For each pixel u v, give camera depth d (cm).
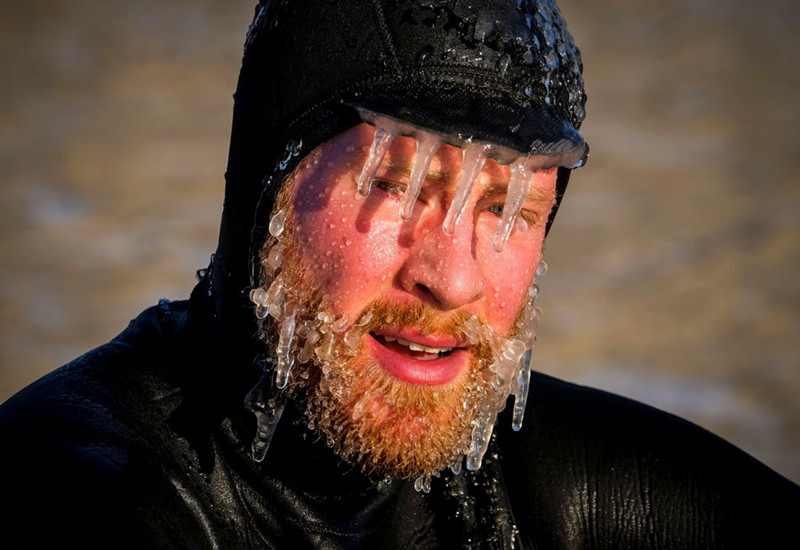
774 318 952
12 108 1581
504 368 260
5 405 276
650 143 1523
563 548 305
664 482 315
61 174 1302
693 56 2009
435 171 247
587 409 325
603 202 1272
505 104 254
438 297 247
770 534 311
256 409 268
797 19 2262
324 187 255
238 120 285
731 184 1347
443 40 256
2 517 233
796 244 1138
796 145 1520
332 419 258
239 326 277
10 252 1048
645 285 1024
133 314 917
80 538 231
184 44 1972
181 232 1120
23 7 2192
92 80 1742
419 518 297
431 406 253
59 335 869
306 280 257
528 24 263
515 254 261
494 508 300
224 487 272
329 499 278
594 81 1852
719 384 823
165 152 1405
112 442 258
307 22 266
